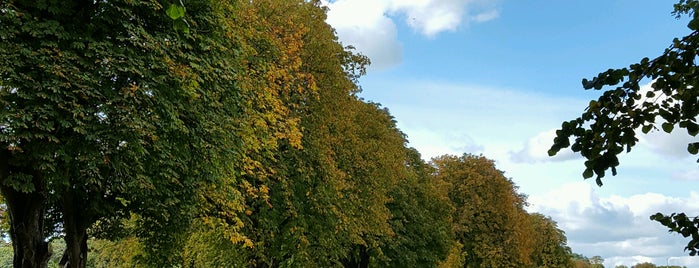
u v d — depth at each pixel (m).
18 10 9.98
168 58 11.37
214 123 13.10
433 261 35.97
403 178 30.89
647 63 3.78
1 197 14.98
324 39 21.36
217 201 15.15
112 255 26.55
